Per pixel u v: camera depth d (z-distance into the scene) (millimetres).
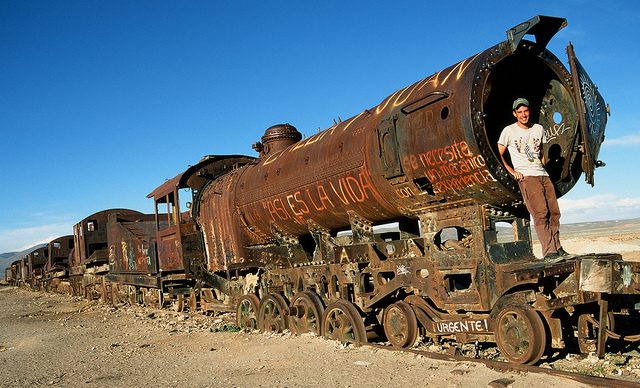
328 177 8445
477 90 5996
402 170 6977
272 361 7191
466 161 6031
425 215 7031
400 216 8047
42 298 30500
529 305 5691
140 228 20219
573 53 6066
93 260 23172
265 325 10227
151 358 8367
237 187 11547
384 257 8234
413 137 6699
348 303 8211
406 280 7293
